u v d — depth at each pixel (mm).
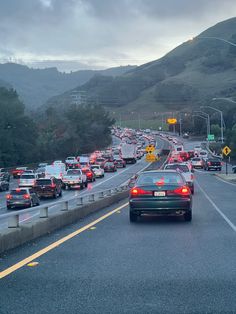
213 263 11375
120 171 82438
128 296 8641
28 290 9133
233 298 8477
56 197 43250
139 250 13148
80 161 88812
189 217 19656
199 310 7793
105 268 10938
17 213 14039
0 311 7859
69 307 8031
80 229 17750
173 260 11758
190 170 40969
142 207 19062
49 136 119875
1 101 95562
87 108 157500
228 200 31484
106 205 28625
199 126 184875
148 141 165625
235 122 154250
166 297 8555
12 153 93312
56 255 12523
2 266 11211
